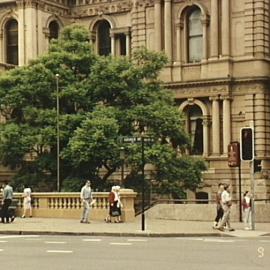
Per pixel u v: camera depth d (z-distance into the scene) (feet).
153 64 230.27
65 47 234.79
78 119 219.82
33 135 221.05
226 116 257.96
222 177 256.73
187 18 269.44
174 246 111.45
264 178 250.57
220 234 139.13
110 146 209.46
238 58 258.78
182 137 228.43
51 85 225.76
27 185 228.22
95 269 81.35
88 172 223.30
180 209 186.19
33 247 110.52
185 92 265.54
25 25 284.82
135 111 219.82
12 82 229.04
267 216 182.39
